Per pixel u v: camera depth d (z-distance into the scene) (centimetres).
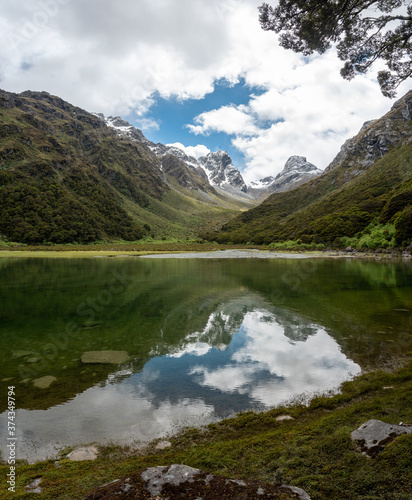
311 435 459
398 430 381
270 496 266
